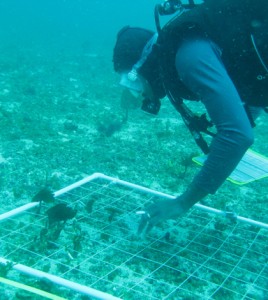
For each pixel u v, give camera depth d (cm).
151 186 573
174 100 229
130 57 247
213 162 190
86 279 341
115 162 643
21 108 936
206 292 342
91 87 1367
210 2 209
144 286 340
